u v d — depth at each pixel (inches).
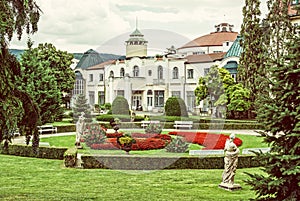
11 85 312.3
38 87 901.2
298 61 302.5
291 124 302.0
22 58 886.4
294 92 299.6
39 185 510.0
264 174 572.1
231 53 1674.5
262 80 326.3
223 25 2249.0
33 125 350.3
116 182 526.3
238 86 1301.7
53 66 1704.0
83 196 454.0
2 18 287.1
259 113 315.0
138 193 467.8
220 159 621.3
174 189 486.9
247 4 1401.3
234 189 480.1
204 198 442.6
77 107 749.3
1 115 302.0
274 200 305.9
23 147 735.1
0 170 605.9
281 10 1318.9
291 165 296.0
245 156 626.2
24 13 311.7
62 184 515.2
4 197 446.3
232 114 1307.8
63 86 1702.8
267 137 314.5
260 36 1365.7
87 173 584.1
